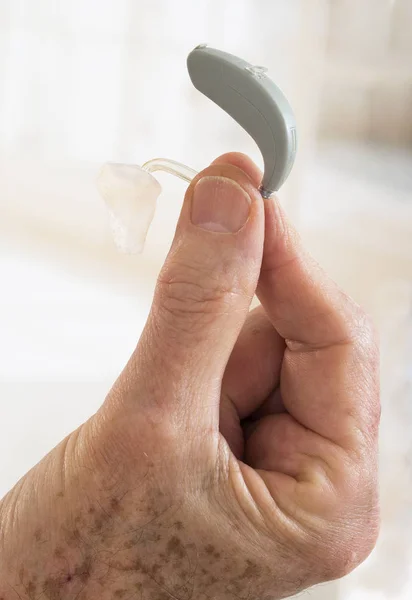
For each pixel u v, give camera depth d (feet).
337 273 3.17
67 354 2.75
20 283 3.40
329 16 3.37
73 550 0.97
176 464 0.95
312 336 1.06
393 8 3.38
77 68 3.82
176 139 3.67
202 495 0.96
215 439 0.96
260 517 0.97
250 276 0.95
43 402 2.40
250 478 0.97
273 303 1.07
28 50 3.89
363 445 1.03
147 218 0.98
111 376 2.64
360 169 3.75
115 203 0.98
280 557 0.99
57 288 3.39
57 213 4.00
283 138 0.93
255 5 3.35
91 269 3.67
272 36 3.37
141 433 0.94
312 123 3.47
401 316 2.72
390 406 2.18
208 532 0.97
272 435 1.07
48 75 3.90
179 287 0.93
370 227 3.42
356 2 3.34
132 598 0.98
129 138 3.78
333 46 3.41
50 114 3.96
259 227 0.94
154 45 3.59
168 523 0.96
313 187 3.61
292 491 0.99
